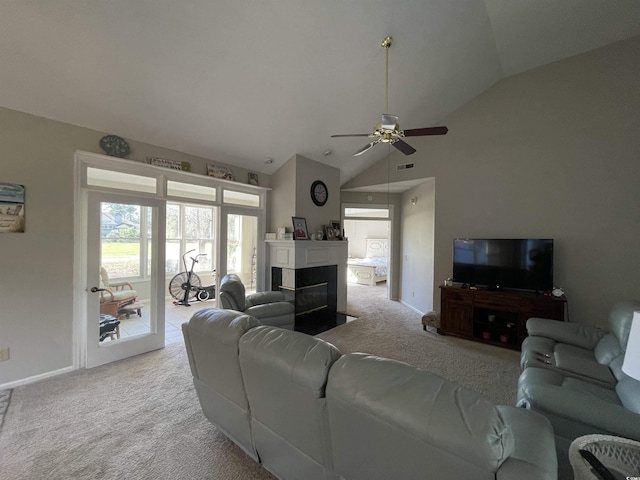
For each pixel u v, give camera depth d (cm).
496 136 420
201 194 407
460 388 93
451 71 372
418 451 88
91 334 297
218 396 176
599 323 350
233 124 365
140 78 271
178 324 451
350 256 1078
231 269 461
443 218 468
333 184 542
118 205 320
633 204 333
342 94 360
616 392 185
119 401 236
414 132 269
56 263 279
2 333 253
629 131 334
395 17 275
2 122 250
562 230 372
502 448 78
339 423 109
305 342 128
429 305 500
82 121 290
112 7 212
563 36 332
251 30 254
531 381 192
